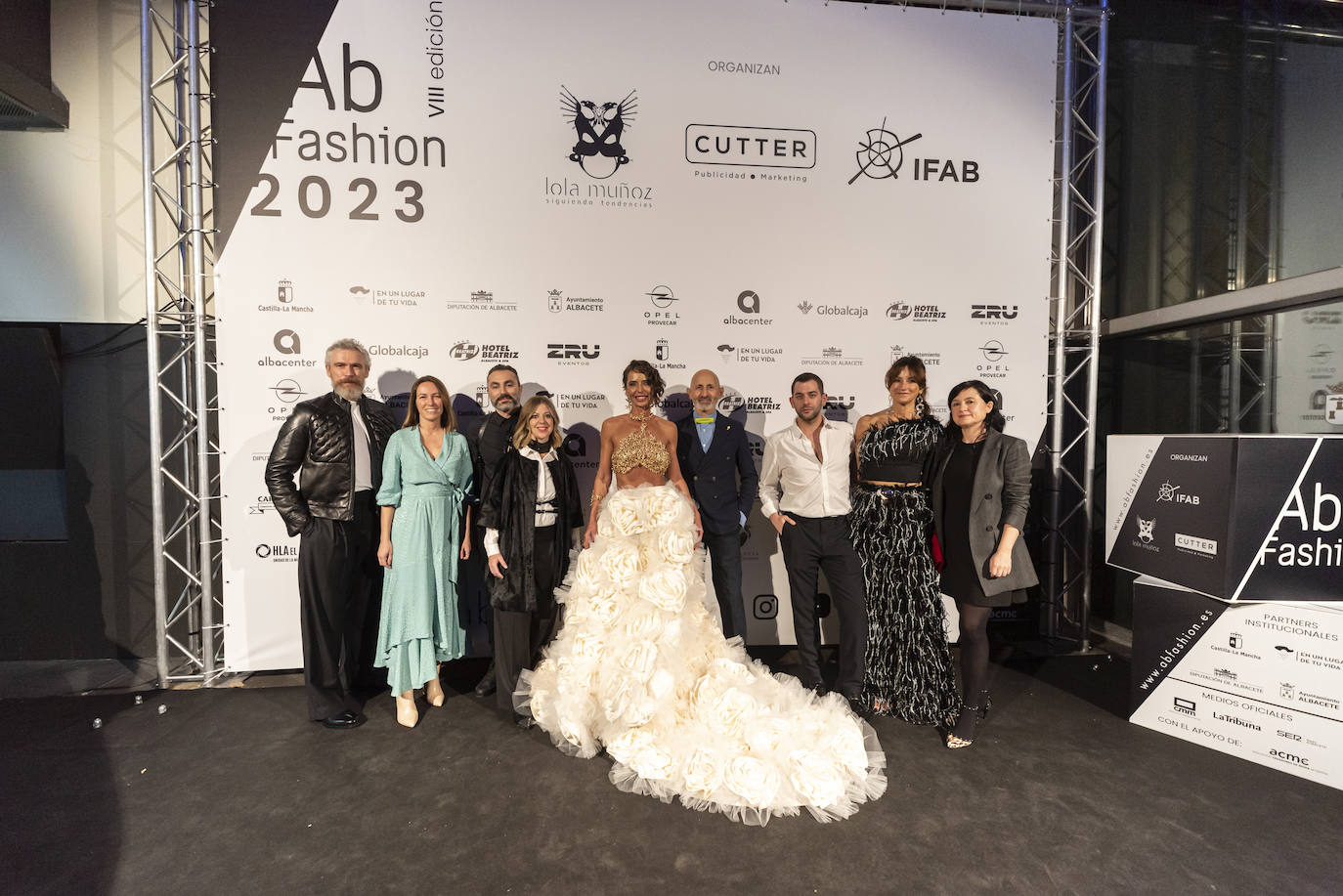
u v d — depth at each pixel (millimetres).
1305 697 2486
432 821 2248
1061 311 3973
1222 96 3766
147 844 2133
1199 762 2623
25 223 3791
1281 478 2586
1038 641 4113
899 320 3912
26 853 2092
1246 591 2586
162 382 3848
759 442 3863
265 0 3451
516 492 2863
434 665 2967
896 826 2211
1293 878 1948
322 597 2938
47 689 3447
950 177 3918
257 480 3535
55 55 3744
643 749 2412
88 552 3877
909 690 2938
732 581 3307
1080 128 4328
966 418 2648
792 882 1938
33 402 3811
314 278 3531
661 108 3719
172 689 3438
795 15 3775
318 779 2521
